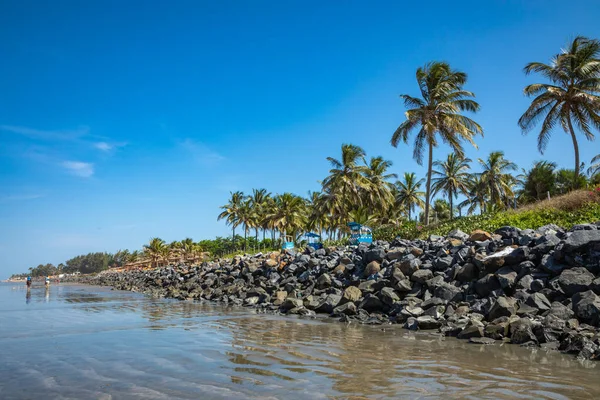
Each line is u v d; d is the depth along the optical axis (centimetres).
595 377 594
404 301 1309
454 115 3447
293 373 629
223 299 2109
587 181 2967
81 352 811
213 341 921
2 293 3838
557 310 940
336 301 1507
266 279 2292
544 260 1177
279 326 1167
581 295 943
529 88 3250
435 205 7656
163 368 669
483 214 3081
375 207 5619
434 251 1683
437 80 3503
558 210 2361
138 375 627
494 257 1274
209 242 11800
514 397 503
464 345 854
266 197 7856
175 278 3678
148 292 3206
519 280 1165
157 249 10519
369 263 1711
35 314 1580
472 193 6328
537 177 4619
